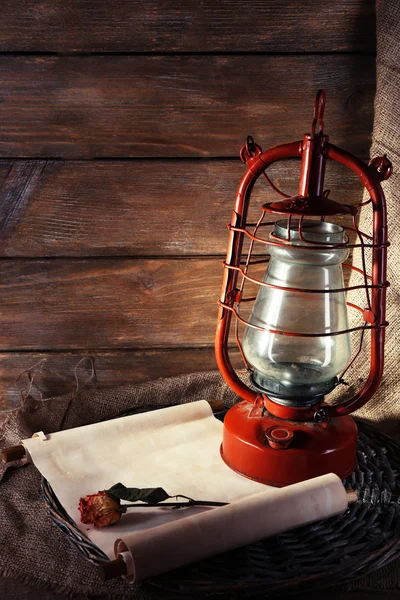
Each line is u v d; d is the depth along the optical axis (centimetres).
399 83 99
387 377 109
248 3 101
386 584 79
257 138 108
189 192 111
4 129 106
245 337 94
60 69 103
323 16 102
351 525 84
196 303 118
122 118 106
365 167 84
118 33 102
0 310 117
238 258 92
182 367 122
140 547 70
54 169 109
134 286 116
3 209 110
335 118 108
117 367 121
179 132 108
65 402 113
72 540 80
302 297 87
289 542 80
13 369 120
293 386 88
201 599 75
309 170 83
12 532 89
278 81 105
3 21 100
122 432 100
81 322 118
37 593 79
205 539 73
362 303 112
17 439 106
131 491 83
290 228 87
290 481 88
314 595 78
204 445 100
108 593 78
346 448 89
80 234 113
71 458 95
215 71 104
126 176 110
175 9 101
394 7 97
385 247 86
